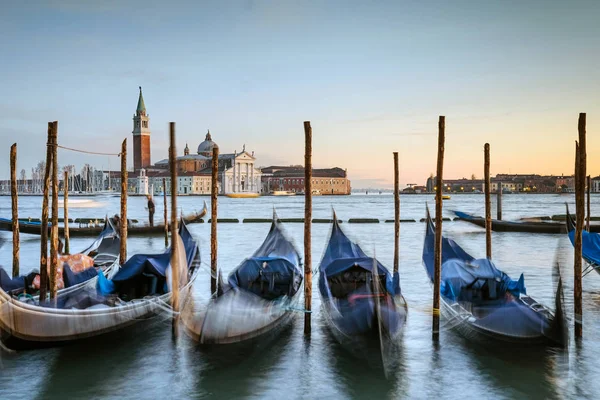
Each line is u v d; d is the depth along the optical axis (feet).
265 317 45.70
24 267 87.76
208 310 43.37
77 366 42.39
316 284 69.26
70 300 46.85
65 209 98.53
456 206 350.23
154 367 42.22
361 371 41.04
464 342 46.65
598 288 67.97
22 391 38.29
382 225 178.09
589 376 40.19
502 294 50.70
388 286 52.01
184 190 640.99
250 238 135.64
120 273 53.26
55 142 52.60
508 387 38.65
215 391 38.37
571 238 68.13
